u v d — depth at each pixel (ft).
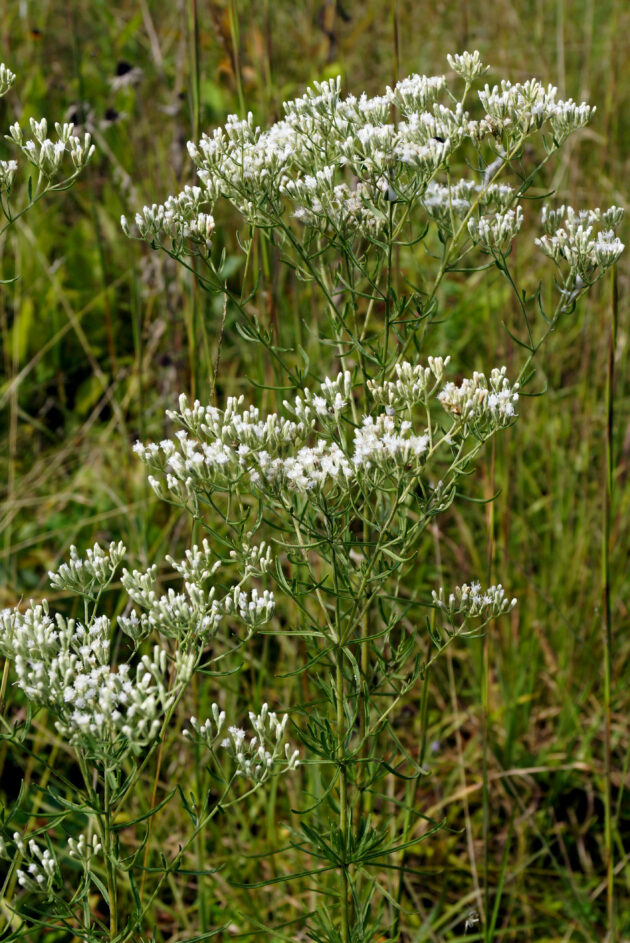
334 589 5.17
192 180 10.21
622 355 11.39
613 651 10.06
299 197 5.49
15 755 8.43
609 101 10.52
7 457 12.01
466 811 7.67
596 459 11.61
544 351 11.46
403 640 5.58
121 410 11.01
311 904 7.60
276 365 7.61
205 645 4.79
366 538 5.61
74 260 13.12
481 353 12.17
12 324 13.05
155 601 4.79
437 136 5.60
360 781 5.76
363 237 5.85
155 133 12.73
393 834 7.46
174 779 8.52
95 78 13.97
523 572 9.36
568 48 13.88
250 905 7.70
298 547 5.05
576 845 8.99
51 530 10.82
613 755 9.70
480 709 9.55
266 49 8.44
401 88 5.64
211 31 13.00
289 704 8.63
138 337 9.43
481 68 5.65
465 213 5.75
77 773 8.75
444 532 11.09
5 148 13.51
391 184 5.40
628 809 9.34
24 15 14.11
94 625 4.82
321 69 13.70
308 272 5.80
